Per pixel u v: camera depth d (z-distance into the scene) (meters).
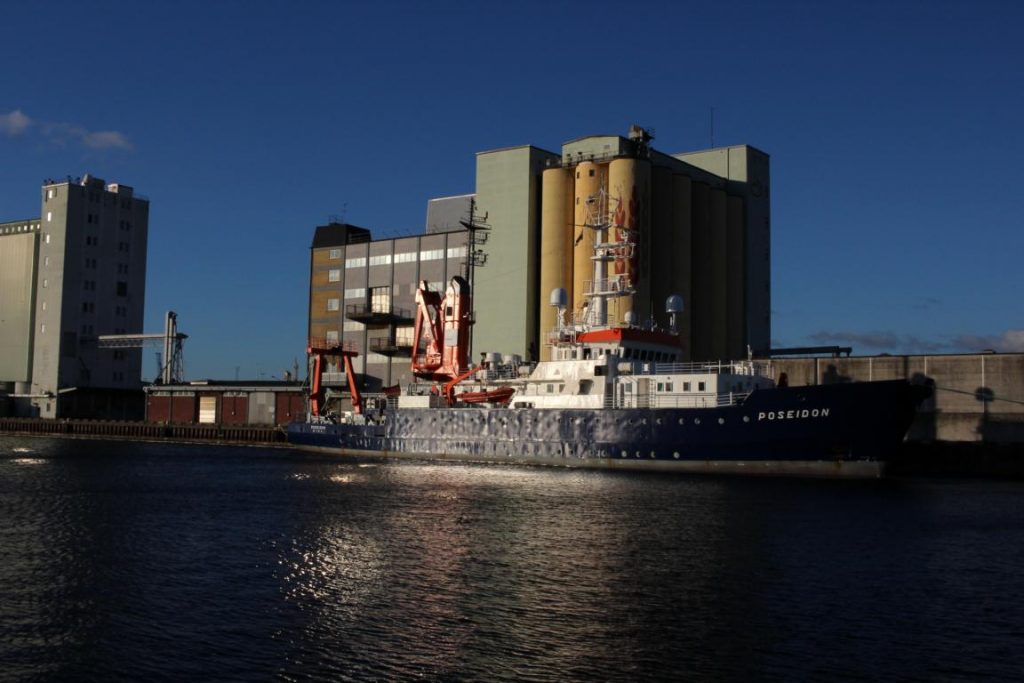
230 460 67.44
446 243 94.38
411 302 96.56
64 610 21.14
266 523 33.94
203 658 17.64
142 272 127.88
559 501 39.00
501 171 90.25
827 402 44.75
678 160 92.56
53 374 116.50
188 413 107.25
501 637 18.89
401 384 96.19
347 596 22.36
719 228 95.50
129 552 28.23
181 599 22.12
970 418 59.62
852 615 20.58
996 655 17.80
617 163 82.62
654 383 51.50
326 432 72.12
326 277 103.81
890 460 44.53
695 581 23.80
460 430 59.56
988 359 59.56
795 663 17.30
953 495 42.41
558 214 86.12
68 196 118.00
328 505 38.84
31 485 48.62
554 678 16.50
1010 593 22.70
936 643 18.55
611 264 81.50
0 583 23.92
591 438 52.25
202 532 32.00
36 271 121.62
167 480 51.12
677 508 36.72
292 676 16.62
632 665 17.17
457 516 35.09
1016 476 54.41
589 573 24.78
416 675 16.66
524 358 86.38
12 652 18.02
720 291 94.88
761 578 24.19
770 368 66.06
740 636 18.97
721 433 47.59
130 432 103.50
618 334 53.62
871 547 28.58
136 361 126.25
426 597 22.17
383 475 51.97
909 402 43.75
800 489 42.38
